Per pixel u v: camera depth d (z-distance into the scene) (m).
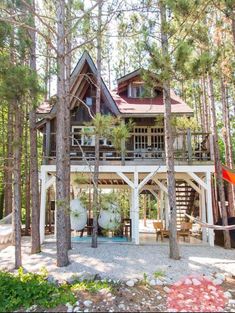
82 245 12.20
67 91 11.48
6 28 8.49
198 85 21.91
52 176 13.62
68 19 9.98
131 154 15.18
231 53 12.82
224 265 9.27
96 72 13.41
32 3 9.66
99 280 7.74
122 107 14.99
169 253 10.38
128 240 13.27
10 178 18.36
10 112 11.21
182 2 8.54
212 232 12.45
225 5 10.03
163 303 6.58
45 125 14.27
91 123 8.83
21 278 7.74
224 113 16.89
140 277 7.88
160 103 15.78
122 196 18.17
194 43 10.41
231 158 16.47
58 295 6.89
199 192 13.81
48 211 16.47
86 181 11.30
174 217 10.00
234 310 6.39
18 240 8.91
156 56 8.73
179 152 13.24
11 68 8.16
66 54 9.35
